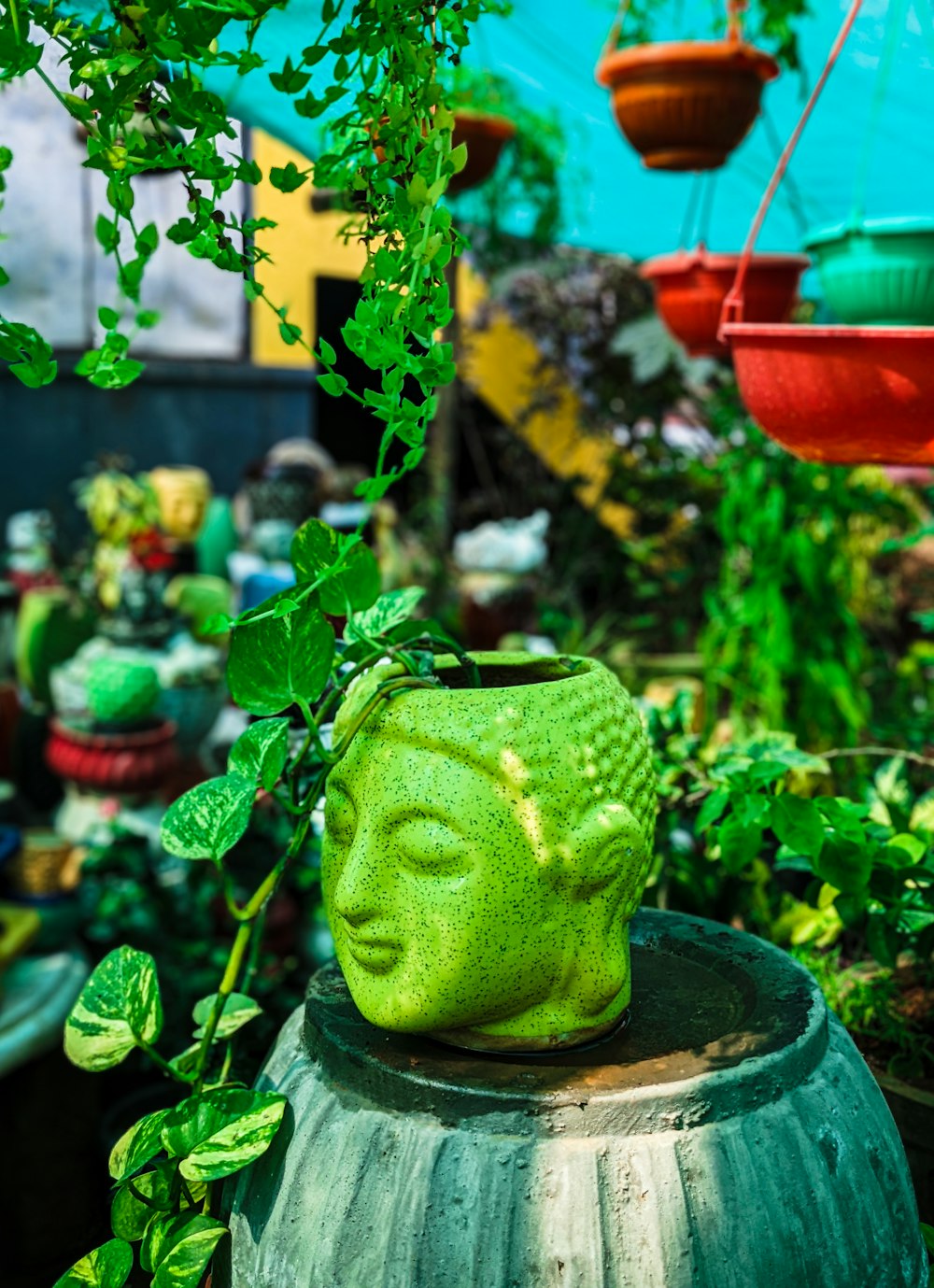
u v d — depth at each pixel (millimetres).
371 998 1002
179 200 2410
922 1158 1255
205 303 4227
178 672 3551
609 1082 922
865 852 1263
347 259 3539
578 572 4453
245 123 1944
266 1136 979
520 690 985
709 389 4527
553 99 2822
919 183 2678
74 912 2656
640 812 1028
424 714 974
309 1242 925
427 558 4008
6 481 4930
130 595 3586
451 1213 881
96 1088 2338
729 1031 1039
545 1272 859
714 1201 882
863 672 3090
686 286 2209
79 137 2547
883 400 1252
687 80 1949
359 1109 958
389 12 954
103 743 3096
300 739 1470
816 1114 953
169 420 5188
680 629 4156
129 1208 1040
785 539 2533
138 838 2705
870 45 1980
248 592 1701
